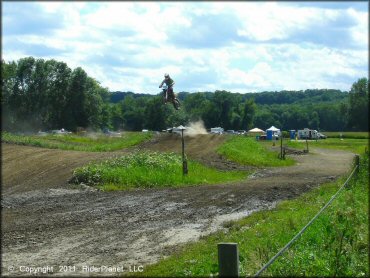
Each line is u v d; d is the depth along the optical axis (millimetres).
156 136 43938
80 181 20922
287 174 27500
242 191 19172
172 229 12297
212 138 44969
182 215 14273
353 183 19734
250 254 9195
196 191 19219
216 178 24531
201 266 8367
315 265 9328
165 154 27109
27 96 82562
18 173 22906
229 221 13016
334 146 49062
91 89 103188
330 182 22484
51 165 24891
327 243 10570
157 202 16594
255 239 10297
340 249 10047
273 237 10516
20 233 11695
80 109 100438
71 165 24641
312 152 47375
